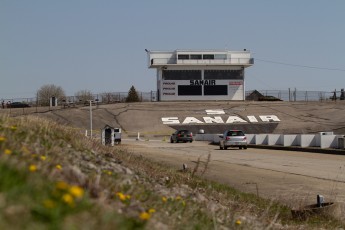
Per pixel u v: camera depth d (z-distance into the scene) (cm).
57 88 12638
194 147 4688
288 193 1523
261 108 9481
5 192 386
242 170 2266
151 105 9712
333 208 1129
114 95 11119
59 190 416
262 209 1153
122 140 6762
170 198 778
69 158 771
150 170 1356
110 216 421
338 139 3675
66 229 349
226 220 791
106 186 646
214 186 1438
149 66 10481
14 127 814
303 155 3322
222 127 8294
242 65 10300
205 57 10319
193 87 10319
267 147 4391
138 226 474
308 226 1019
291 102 10238
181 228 582
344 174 2061
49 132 957
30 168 470
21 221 340
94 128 8019
